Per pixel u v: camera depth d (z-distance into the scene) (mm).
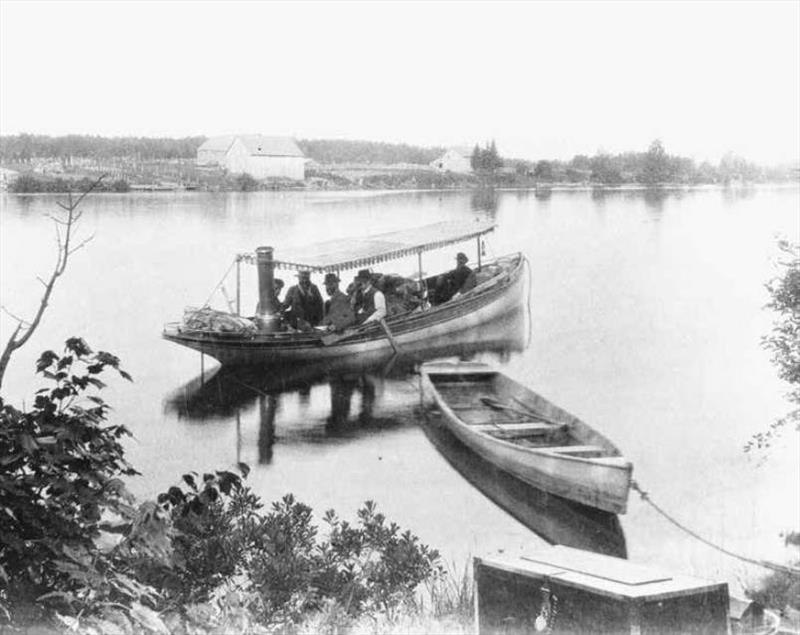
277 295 23422
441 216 48812
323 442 19188
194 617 5609
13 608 4664
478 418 17547
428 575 7402
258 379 22734
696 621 3344
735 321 29594
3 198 38531
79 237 36156
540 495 14898
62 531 4805
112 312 29500
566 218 52125
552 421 16766
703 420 20406
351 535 7305
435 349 25547
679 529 13969
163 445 19062
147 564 5520
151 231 39750
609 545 13492
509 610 3691
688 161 55781
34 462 4824
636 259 39500
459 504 14906
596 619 3352
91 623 4641
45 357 5031
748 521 13508
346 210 49094
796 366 11289
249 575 6559
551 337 29109
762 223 42938
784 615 5090
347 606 6691
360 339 23609
